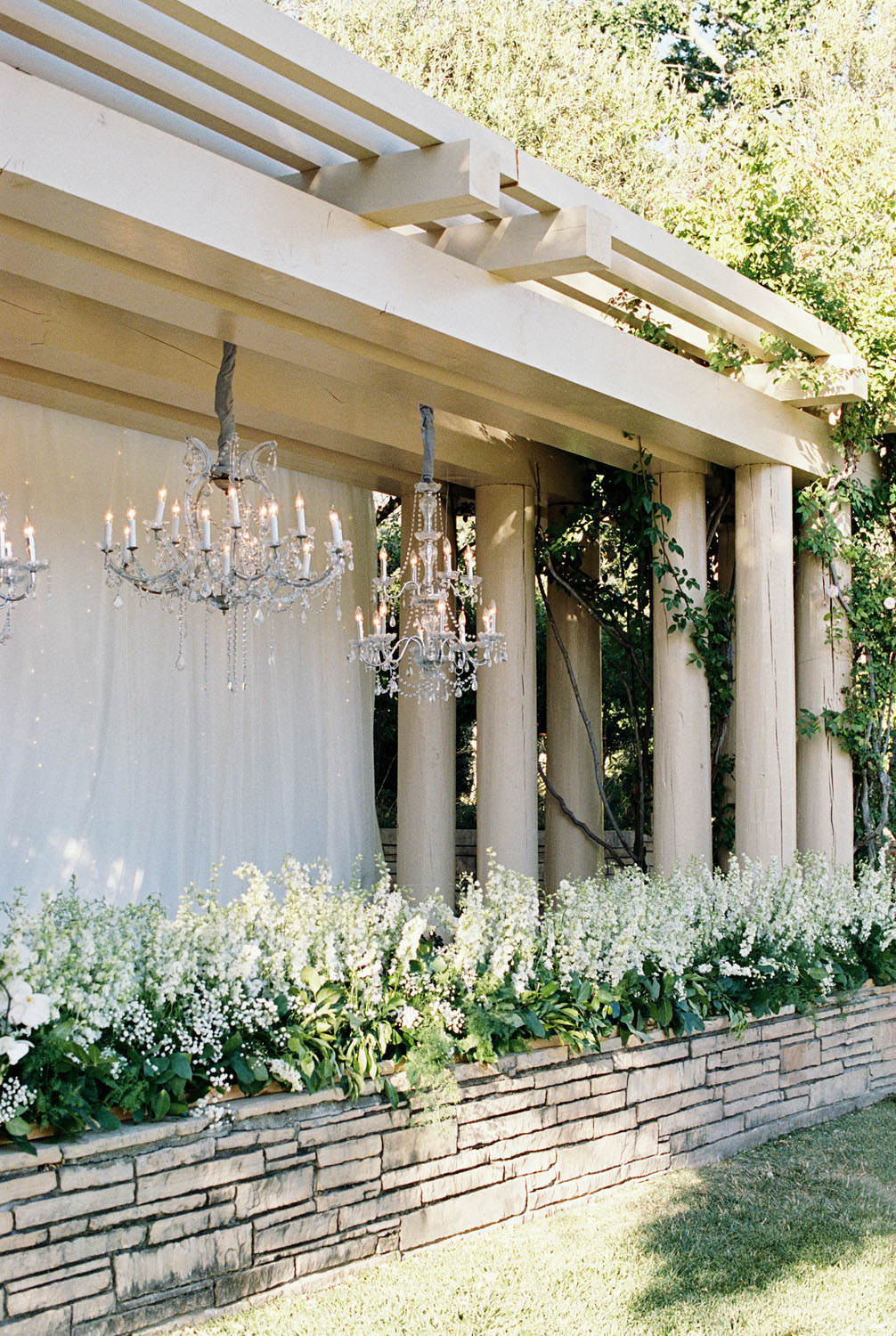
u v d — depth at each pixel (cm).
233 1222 334
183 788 607
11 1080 303
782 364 609
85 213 320
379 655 464
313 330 423
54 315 436
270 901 407
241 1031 358
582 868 754
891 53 1295
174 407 562
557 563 740
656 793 629
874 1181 470
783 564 628
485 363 452
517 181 396
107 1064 322
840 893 615
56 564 557
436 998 405
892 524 721
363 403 565
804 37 1377
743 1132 509
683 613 627
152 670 596
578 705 748
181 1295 321
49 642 552
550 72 1262
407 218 389
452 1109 387
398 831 690
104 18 304
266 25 317
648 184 1235
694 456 625
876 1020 607
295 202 366
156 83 343
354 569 724
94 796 564
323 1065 361
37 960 325
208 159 342
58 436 561
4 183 302
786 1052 539
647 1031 468
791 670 625
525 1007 426
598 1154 443
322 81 333
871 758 697
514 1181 413
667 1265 380
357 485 718
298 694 681
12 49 334
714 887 543
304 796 680
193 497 428
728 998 512
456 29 1249
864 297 641
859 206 666
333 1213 359
